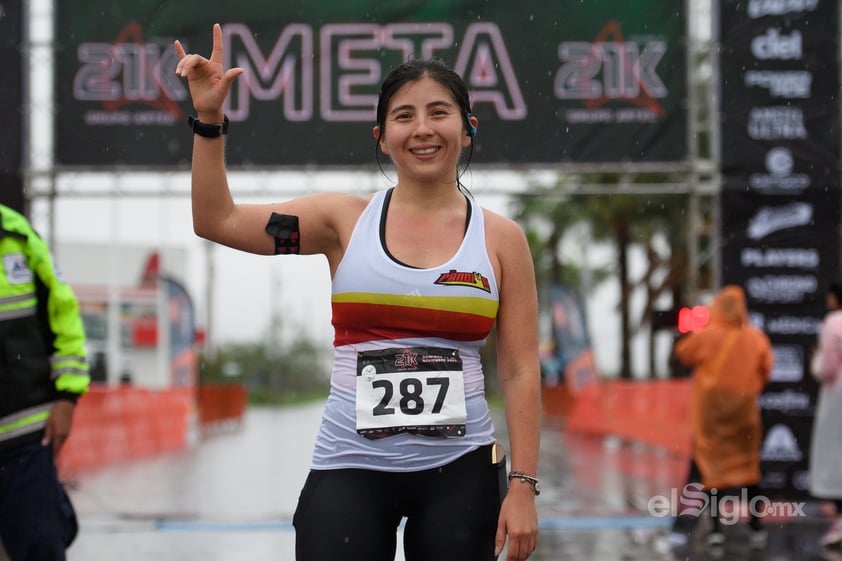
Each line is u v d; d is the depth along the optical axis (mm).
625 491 15047
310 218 4082
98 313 53688
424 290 3938
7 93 14203
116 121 14289
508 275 4129
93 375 40750
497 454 4051
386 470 3900
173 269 59594
